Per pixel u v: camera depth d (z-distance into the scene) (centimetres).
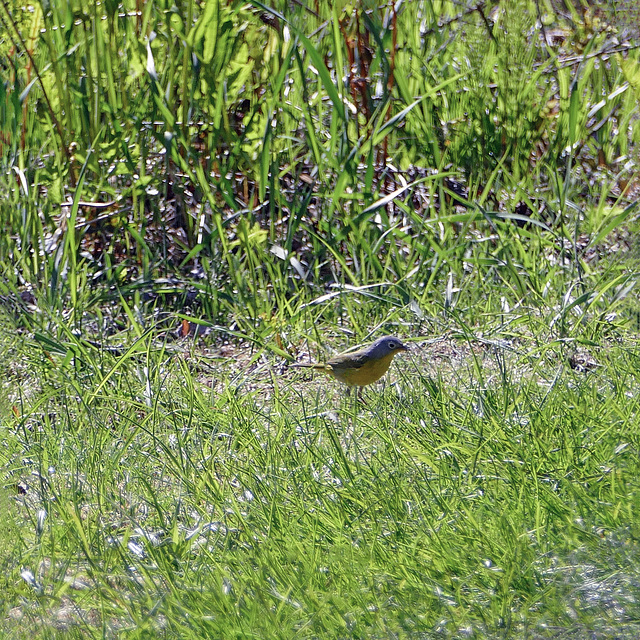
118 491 838
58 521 807
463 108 1377
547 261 1275
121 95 1305
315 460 862
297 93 1346
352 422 955
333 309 1226
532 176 1368
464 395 963
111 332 1201
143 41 1291
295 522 765
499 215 1216
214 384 1082
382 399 988
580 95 1390
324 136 1341
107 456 898
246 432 912
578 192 1355
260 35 1337
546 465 817
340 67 1287
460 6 1439
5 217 1247
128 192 1264
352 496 789
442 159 1315
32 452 914
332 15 1305
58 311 1169
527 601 666
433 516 762
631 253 1293
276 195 1268
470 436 879
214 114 1280
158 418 967
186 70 1270
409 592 680
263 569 698
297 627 650
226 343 1180
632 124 1451
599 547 716
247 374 1095
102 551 750
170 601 673
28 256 1242
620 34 1502
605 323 1111
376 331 1167
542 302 1185
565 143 1377
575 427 880
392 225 1288
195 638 643
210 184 1300
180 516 802
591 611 656
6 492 858
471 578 693
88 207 1281
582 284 1201
